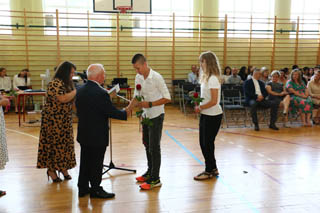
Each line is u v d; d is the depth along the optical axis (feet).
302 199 8.46
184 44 30.17
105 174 10.44
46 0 28.12
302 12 32.94
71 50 28.04
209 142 9.70
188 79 28.43
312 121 20.26
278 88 19.51
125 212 7.66
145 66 8.66
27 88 21.61
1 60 26.91
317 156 12.66
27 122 20.04
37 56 27.48
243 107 19.17
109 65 28.89
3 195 8.69
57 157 9.11
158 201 8.30
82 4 28.89
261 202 8.25
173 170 10.84
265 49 31.42
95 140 7.85
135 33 29.32
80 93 7.91
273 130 18.15
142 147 14.01
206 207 7.95
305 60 32.40
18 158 12.24
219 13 31.78
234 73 26.21
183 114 23.84
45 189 9.15
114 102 28.19
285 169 10.98
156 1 30.45
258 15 32.35
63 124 9.07
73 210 7.77
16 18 26.91
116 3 27.66
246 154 12.91
